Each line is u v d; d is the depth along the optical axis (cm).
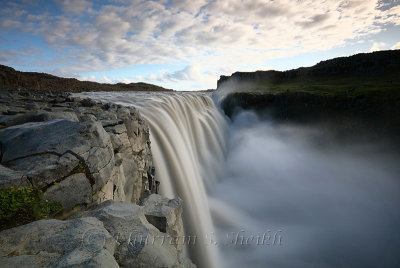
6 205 563
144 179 1641
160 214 829
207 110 5162
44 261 419
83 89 6494
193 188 2342
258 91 7081
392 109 4747
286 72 9550
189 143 2956
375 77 7300
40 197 643
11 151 759
